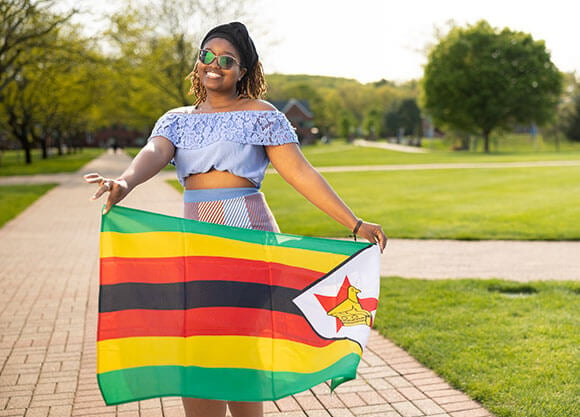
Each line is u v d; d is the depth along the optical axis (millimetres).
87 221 13469
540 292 6461
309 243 2572
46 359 4766
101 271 2328
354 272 2598
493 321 5410
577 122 70438
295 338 2479
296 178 2600
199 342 2398
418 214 13500
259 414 2686
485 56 58844
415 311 5793
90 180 2201
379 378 4250
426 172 28109
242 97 2736
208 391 2367
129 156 61844
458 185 20828
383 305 6039
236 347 2426
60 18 24984
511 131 62406
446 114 61875
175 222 2428
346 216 2596
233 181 2613
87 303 6508
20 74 34344
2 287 7270
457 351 4645
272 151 2604
